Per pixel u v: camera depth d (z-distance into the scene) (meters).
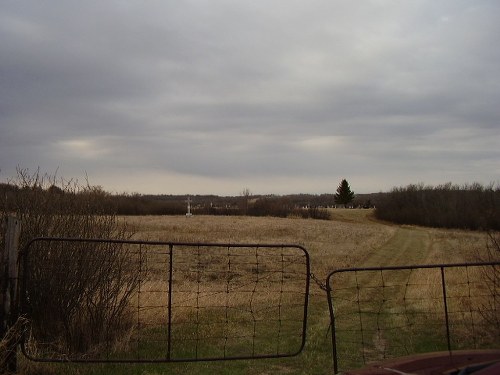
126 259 8.36
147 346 8.29
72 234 7.59
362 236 47.69
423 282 16.81
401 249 37.84
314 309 13.11
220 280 18.08
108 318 7.96
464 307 10.76
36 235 7.29
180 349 8.25
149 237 34.72
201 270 19.78
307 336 9.91
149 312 10.14
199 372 7.19
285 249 30.28
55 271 7.36
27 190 7.61
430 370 3.68
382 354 8.55
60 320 7.42
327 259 26.66
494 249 10.45
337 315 12.29
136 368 7.11
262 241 36.06
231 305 12.79
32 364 6.50
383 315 12.18
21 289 6.69
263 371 7.43
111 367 7.02
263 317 11.65
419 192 99.00
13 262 6.34
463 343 8.80
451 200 87.06
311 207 102.12
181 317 10.59
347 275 20.70
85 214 7.99
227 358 6.94
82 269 7.56
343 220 93.81
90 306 7.77
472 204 80.00
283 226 55.31
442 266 7.20
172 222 54.88
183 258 23.11
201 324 10.34
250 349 8.72
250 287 16.78
